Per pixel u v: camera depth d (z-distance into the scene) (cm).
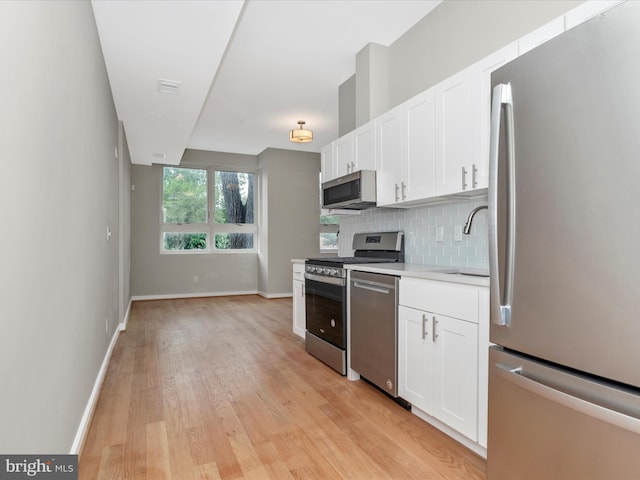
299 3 267
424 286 195
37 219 110
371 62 317
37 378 111
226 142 634
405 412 215
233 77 388
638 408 94
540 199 115
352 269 262
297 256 692
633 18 92
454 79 210
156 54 263
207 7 210
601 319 100
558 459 113
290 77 385
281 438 187
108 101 304
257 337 387
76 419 173
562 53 108
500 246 129
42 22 113
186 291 666
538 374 118
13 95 90
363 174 281
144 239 639
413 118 244
